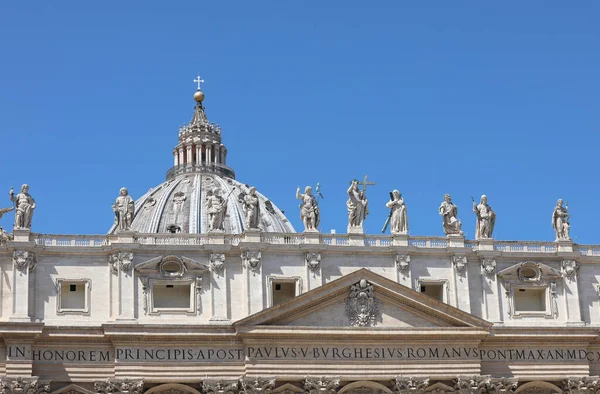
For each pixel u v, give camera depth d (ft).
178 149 634.84
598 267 348.18
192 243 329.93
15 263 317.22
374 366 323.57
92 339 316.60
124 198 329.31
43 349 314.35
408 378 322.75
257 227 331.57
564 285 343.05
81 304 321.11
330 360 321.73
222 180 606.96
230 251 328.49
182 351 318.45
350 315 326.24
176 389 318.45
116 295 320.29
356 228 336.08
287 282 329.11
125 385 312.50
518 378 332.60
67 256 322.55
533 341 335.88
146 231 570.87
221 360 319.47
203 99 650.84
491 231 343.05
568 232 347.36
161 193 601.62
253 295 324.80
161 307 323.57
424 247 337.72
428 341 327.67
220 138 638.94
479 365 328.90
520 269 341.62
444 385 327.06
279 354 319.88
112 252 323.37
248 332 317.63
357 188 337.93
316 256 329.93
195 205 581.53
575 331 337.11
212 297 324.60
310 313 324.80
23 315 313.73
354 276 326.85
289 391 320.29
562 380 335.26
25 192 323.16
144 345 317.22
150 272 323.78
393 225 337.93
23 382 307.17
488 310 336.90
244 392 315.58
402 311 329.72
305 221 334.24
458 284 336.70
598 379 334.85
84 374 314.76
